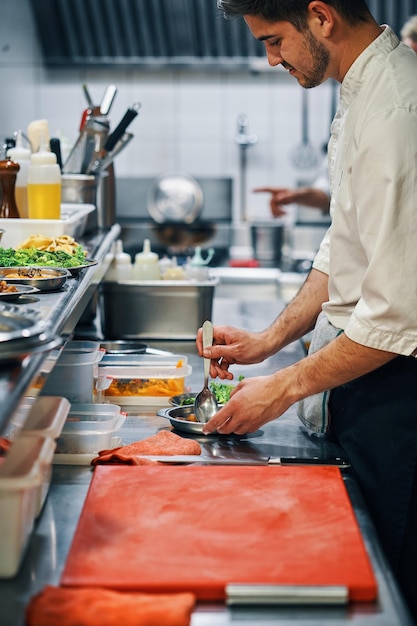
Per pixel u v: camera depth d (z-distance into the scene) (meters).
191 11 5.80
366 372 1.92
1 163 2.64
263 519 1.54
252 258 5.78
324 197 5.42
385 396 2.04
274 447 2.06
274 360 3.00
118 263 3.37
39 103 6.16
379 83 1.93
